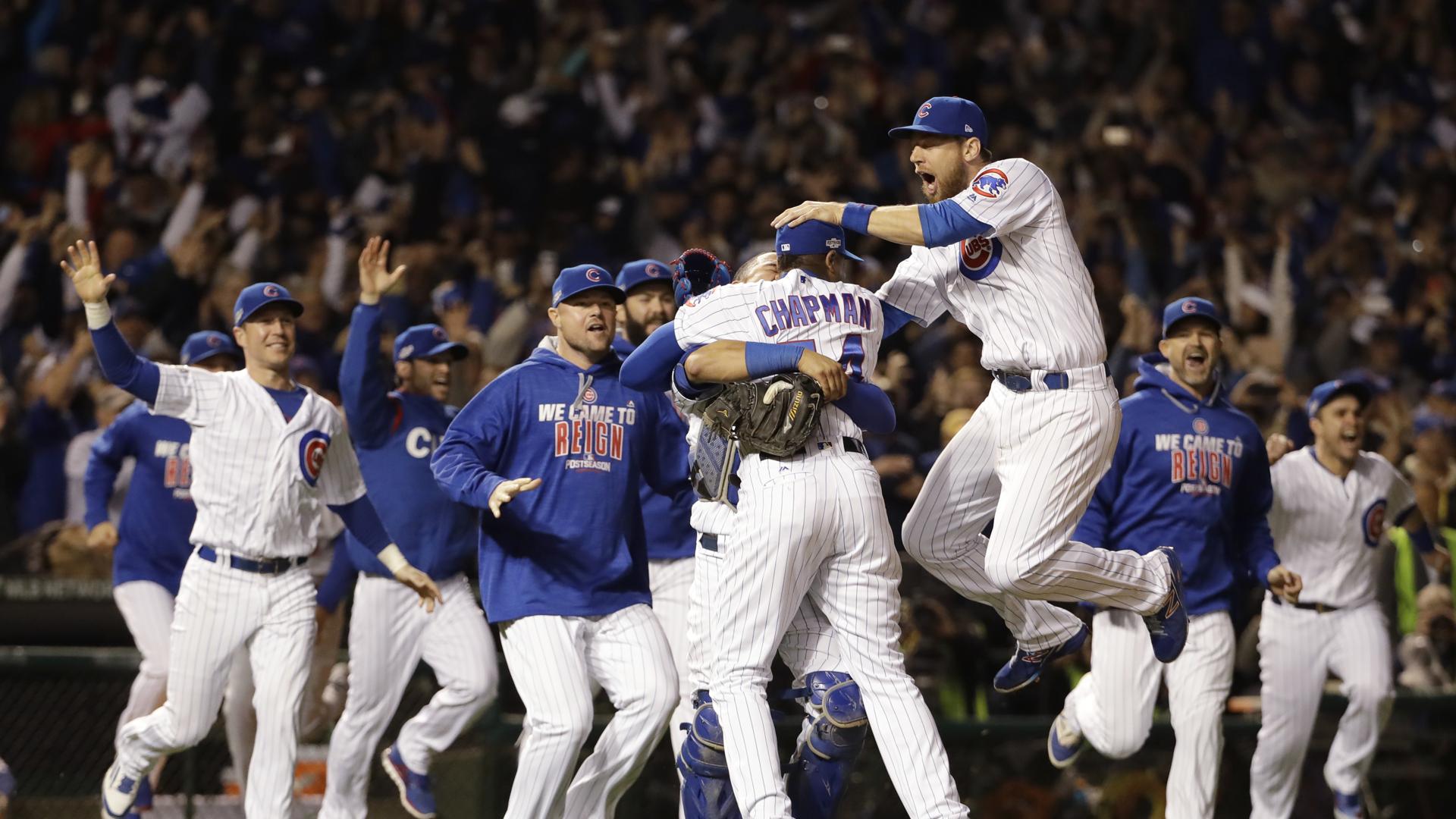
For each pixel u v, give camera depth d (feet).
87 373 119.85
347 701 77.87
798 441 56.13
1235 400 97.71
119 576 81.05
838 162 159.12
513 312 122.21
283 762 69.87
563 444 65.57
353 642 77.51
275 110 161.58
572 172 155.22
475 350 104.68
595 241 148.36
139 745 71.05
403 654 77.46
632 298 76.13
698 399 58.39
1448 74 198.90
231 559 70.38
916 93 177.17
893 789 84.48
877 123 168.25
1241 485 76.33
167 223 146.61
